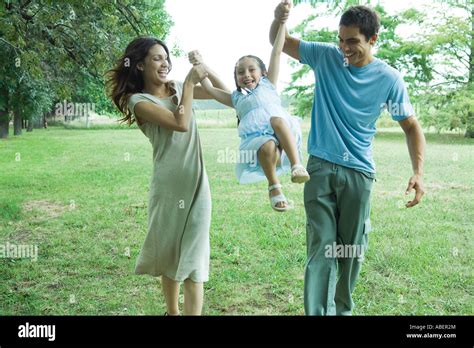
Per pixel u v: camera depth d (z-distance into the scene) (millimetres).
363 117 3000
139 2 6996
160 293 4098
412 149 3062
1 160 11492
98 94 7895
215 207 6883
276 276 4406
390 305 3768
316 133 3088
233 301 3902
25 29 6008
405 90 3049
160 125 2957
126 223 6328
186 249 3053
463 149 9852
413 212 6398
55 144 13953
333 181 3018
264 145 2938
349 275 3189
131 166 10594
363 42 2904
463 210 6426
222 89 3281
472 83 10758
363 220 3105
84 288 4207
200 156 3105
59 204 7359
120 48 6668
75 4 6176
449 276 4352
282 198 2932
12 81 9961
